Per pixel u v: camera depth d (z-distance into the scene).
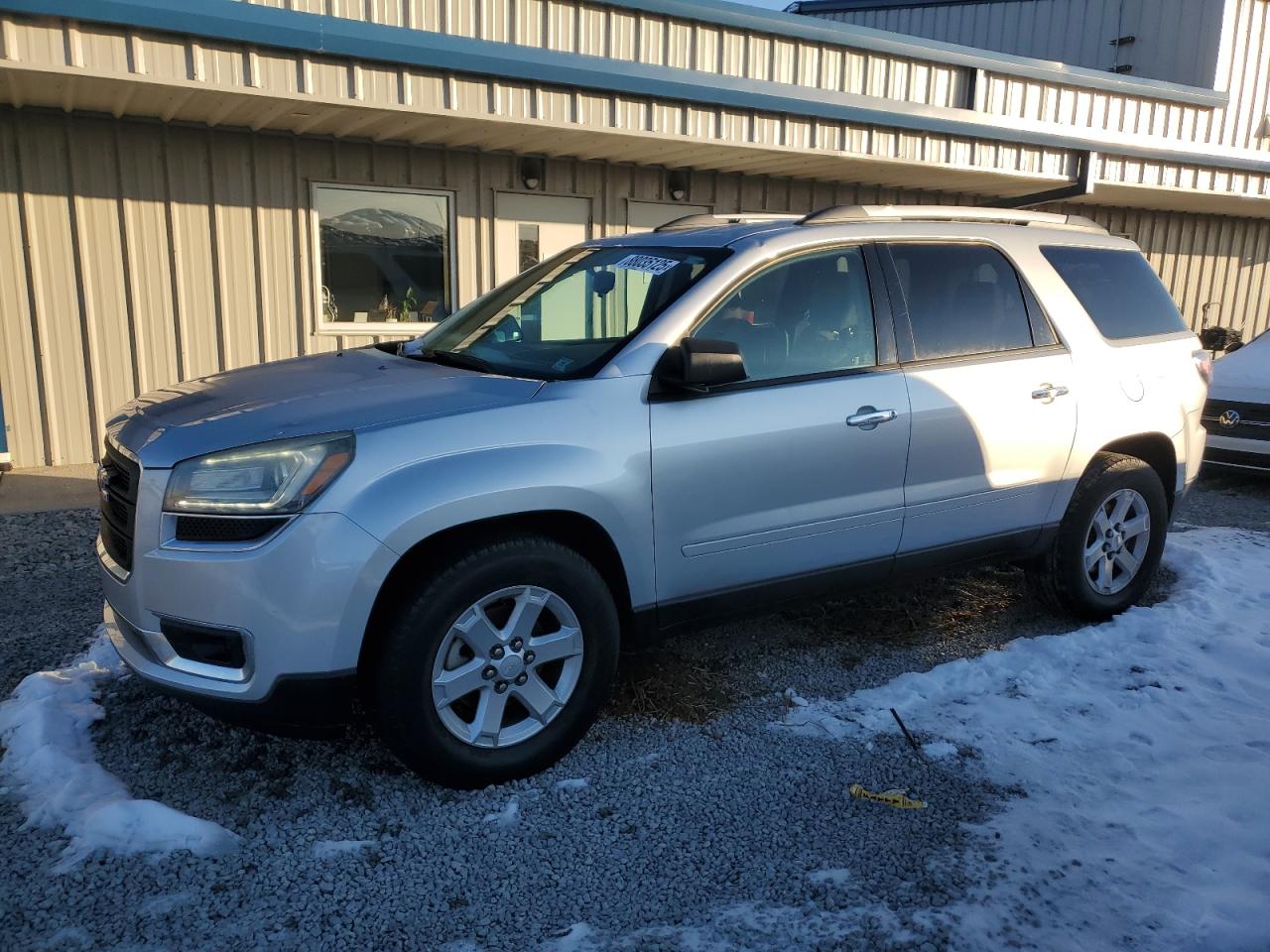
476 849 2.96
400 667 3.04
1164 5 16.09
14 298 7.58
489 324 4.23
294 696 2.96
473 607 3.13
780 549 3.77
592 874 2.85
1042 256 4.63
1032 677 4.15
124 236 7.87
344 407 3.23
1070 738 3.64
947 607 5.04
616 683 4.02
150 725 3.61
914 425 4.00
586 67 7.77
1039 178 10.96
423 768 3.14
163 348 8.18
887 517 3.99
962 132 9.95
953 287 4.29
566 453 3.25
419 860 2.90
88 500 6.91
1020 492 4.39
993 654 4.38
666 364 3.49
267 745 3.50
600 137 8.33
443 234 9.27
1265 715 3.83
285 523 2.93
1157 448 4.98
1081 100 11.68
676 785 3.32
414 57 7.05
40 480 7.46
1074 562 4.66
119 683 3.90
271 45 6.58
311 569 2.90
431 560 3.11
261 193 8.31
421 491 3.02
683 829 3.07
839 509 3.86
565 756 3.47
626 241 4.33
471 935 2.59
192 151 7.99
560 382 3.42
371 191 8.84
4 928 2.55
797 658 4.38
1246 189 12.52
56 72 6.00
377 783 3.29
